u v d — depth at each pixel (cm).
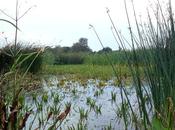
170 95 339
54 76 1675
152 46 378
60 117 251
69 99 854
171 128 261
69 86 1186
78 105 756
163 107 348
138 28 381
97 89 1094
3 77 269
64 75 1775
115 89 1077
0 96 244
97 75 1702
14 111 232
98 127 534
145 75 377
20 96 271
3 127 227
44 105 704
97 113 650
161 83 361
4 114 233
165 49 369
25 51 1270
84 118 596
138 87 358
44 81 1334
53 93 900
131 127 484
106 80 1445
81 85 1241
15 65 257
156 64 371
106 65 2281
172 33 371
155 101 362
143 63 379
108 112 661
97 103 784
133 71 365
